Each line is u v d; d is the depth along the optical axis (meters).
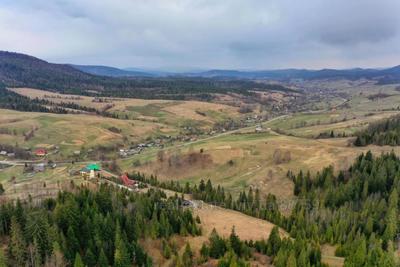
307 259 103.06
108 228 107.00
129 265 98.50
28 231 98.25
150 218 128.25
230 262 97.56
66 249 96.25
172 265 107.56
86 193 128.00
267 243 117.19
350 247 117.44
